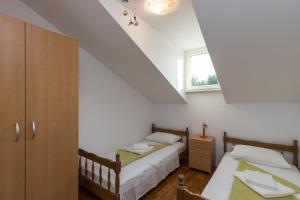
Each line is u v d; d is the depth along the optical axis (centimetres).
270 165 232
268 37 166
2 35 127
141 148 299
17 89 135
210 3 146
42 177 152
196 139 318
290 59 186
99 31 219
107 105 308
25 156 141
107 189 198
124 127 343
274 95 257
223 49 195
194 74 354
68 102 171
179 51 333
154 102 412
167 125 395
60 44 164
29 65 142
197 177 294
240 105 304
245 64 210
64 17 212
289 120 263
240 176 195
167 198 235
